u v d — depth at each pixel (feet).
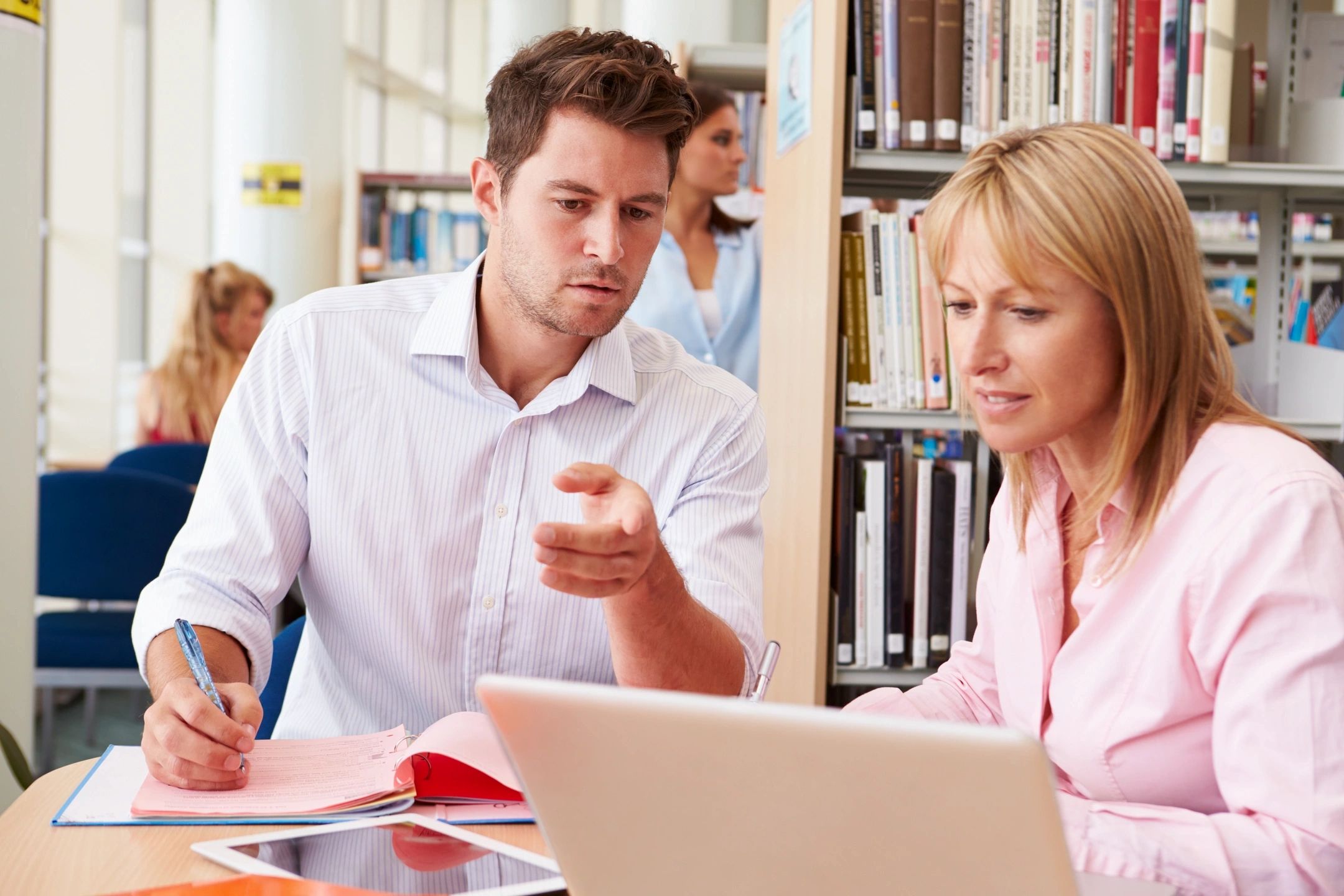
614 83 4.18
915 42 6.91
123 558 10.56
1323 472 3.12
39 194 6.99
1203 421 3.38
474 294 4.76
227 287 16.02
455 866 2.96
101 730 13.05
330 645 4.94
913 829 1.94
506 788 3.54
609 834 2.22
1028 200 3.24
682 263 11.33
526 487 4.78
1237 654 3.05
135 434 17.07
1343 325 7.90
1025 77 6.95
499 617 4.76
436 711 4.84
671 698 2.03
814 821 2.02
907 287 7.09
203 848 3.06
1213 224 12.58
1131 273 3.22
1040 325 3.32
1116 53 6.96
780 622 8.14
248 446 4.76
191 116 20.06
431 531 4.75
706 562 4.66
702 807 2.10
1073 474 3.70
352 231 25.34
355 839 3.14
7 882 2.89
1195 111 7.01
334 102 20.52
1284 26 7.73
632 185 4.24
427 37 29.96
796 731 1.95
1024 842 1.87
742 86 13.00
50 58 16.72
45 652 10.44
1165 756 3.35
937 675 4.65
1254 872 2.81
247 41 19.76
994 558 4.35
